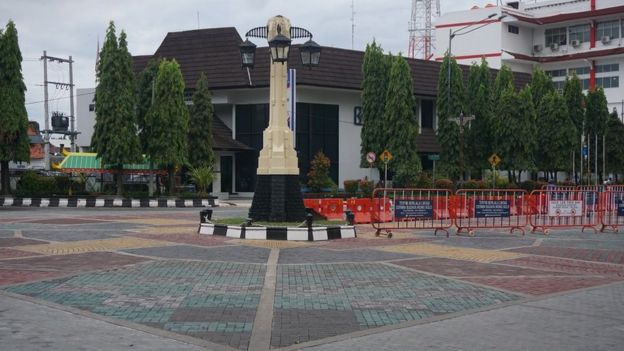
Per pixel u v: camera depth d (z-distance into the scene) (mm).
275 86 17406
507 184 41344
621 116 61625
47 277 9953
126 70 32531
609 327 7227
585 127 51406
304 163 43500
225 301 8375
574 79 49250
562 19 66000
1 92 31672
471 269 11516
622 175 58344
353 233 16891
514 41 68375
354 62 44062
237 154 45219
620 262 12836
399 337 6680
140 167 36062
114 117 32188
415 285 9758
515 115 42000
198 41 45750
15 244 14195
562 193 20391
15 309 7766
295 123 41500
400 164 38062
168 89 34094
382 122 39031
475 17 68375
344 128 45219
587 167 47594
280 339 6547
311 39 17688
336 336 6688
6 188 33250
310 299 8602
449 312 7918
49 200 31125
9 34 31812
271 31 17203
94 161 36156
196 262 11742
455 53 69688
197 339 6480
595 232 20219
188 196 34031
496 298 8836
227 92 44656
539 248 15195
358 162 45844
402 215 17594
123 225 19594
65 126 50469
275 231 15734
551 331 7012
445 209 21734
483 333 6887
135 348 6137
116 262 11602
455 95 40469
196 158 39406
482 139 42750
